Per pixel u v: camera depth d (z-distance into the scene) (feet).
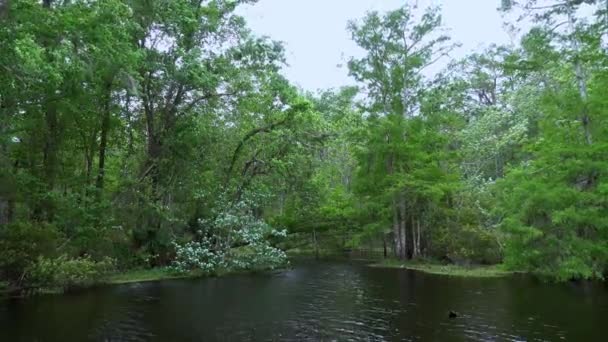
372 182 89.92
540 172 55.98
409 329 33.35
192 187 78.23
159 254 73.20
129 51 50.98
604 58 49.21
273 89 80.28
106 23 46.21
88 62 48.42
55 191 57.88
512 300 44.70
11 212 57.11
